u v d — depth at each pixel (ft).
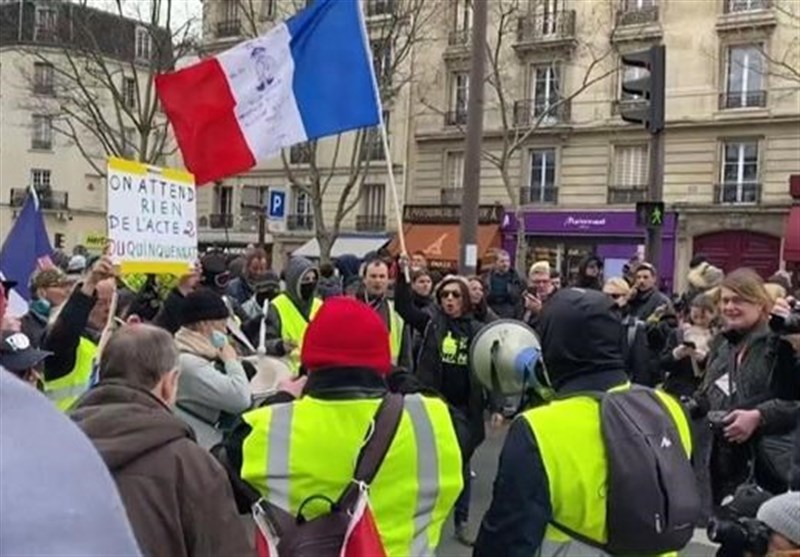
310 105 23.26
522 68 109.81
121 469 7.98
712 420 14.08
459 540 20.81
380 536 8.98
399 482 9.18
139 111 103.45
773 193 95.66
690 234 100.07
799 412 13.57
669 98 101.30
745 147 98.07
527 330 13.03
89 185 172.14
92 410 8.38
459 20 112.98
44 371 15.01
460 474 9.51
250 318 26.45
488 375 12.84
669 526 8.69
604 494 8.68
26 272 23.15
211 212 135.03
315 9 23.22
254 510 9.11
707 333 20.81
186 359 14.30
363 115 23.15
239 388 14.37
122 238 16.75
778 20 94.73
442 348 20.75
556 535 8.80
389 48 94.53
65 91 120.78
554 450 8.72
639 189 102.68
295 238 125.49
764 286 15.08
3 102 161.79
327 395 9.37
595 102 105.40
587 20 105.91
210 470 8.43
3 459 3.92
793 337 14.07
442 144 115.24
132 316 18.49
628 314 25.64
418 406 9.59
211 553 8.20
